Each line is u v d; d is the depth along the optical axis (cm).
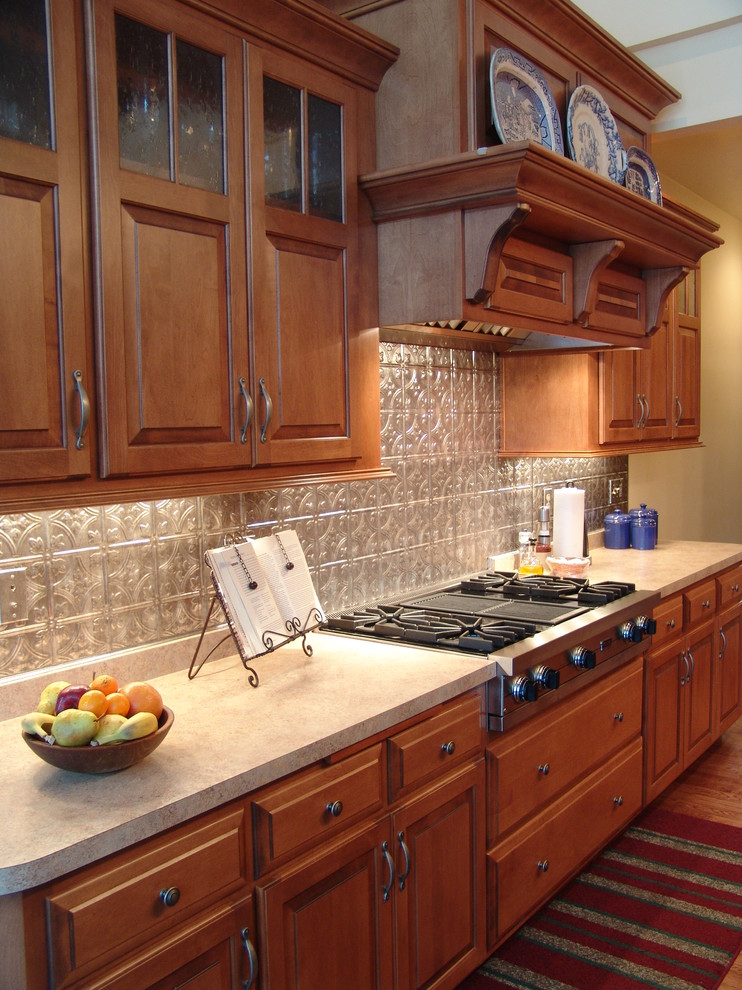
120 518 209
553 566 349
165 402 179
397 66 245
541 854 253
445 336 297
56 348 161
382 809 193
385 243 243
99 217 165
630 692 307
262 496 248
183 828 150
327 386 223
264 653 213
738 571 414
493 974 245
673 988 238
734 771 387
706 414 620
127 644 212
